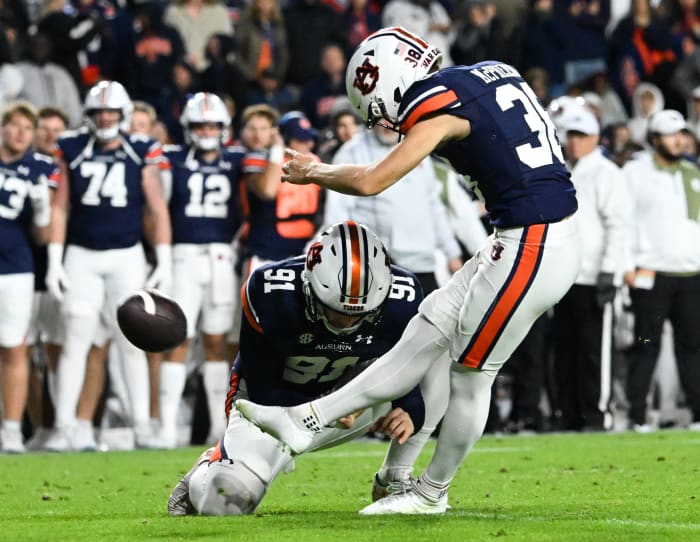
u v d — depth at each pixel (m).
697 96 43.66
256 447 16.05
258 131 32.69
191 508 16.70
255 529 14.55
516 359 35.12
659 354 35.59
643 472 22.64
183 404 37.94
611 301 34.31
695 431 33.81
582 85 48.84
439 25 48.34
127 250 31.94
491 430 35.59
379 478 17.17
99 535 14.48
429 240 32.00
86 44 42.34
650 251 35.25
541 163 15.07
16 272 31.16
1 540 14.28
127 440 34.75
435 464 15.98
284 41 46.91
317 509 17.47
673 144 35.38
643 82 49.50
